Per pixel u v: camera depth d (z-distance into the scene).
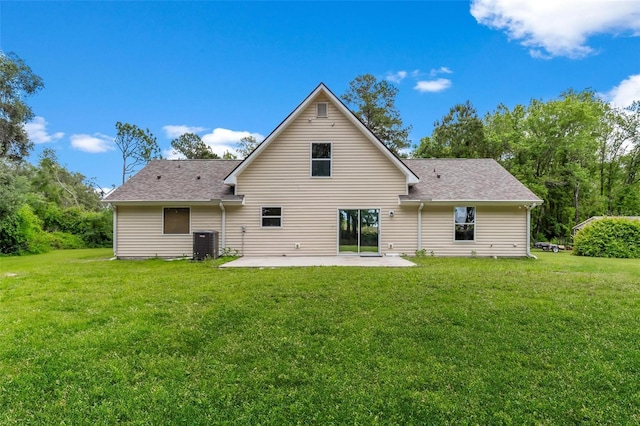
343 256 13.99
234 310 5.68
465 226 14.35
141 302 6.22
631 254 15.14
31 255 17.47
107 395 3.31
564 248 22.03
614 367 3.81
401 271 9.27
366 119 33.66
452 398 3.27
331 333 4.76
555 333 4.71
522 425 2.92
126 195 14.27
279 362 3.96
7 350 4.17
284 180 14.28
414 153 35.34
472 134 31.03
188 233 14.35
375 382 3.54
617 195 32.88
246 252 14.25
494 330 4.81
